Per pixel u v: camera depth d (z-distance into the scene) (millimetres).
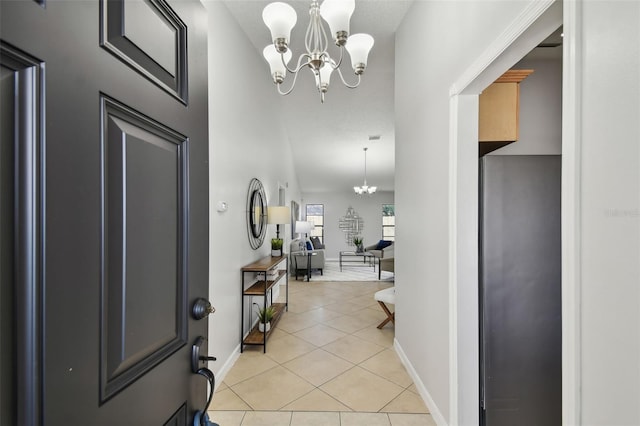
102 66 511
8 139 378
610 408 699
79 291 466
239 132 2756
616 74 685
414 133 2262
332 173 8180
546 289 1517
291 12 1515
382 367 2430
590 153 752
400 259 2635
